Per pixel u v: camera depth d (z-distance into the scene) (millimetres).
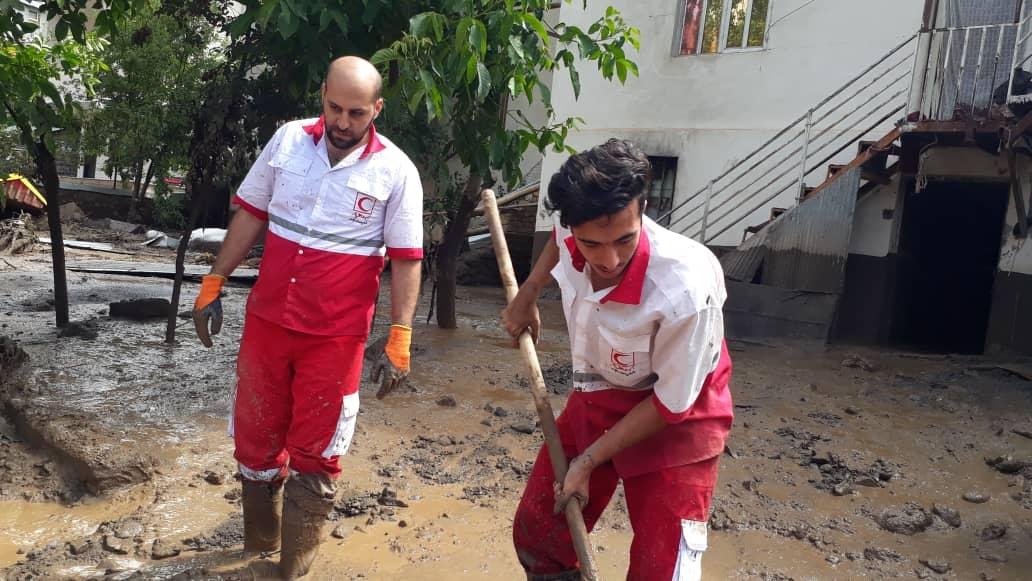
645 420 2135
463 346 7641
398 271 3047
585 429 2383
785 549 3586
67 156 21500
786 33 10797
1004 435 5434
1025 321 8617
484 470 4285
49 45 7812
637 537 2248
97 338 6898
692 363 2023
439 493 3947
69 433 4047
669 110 11914
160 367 5973
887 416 5875
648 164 1876
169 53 18406
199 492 3758
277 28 5355
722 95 11391
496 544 3430
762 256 9398
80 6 6020
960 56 8594
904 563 3512
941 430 5551
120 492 3707
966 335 11297
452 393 5758
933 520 3977
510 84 5586
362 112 2799
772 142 10375
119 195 23812
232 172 6441
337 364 2924
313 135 2949
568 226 1897
